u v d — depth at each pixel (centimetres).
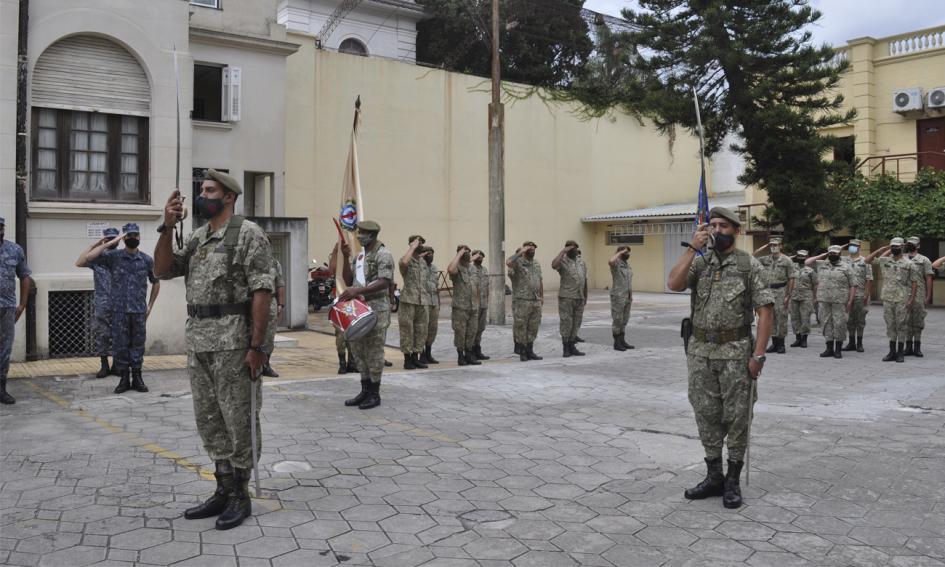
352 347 817
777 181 1948
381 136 2584
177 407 798
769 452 646
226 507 472
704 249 518
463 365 1179
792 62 1912
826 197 1977
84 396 858
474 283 1178
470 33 3288
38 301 1099
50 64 1109
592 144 3294
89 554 416
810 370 1125
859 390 949
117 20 1145
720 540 449
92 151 1148
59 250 1113
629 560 420
